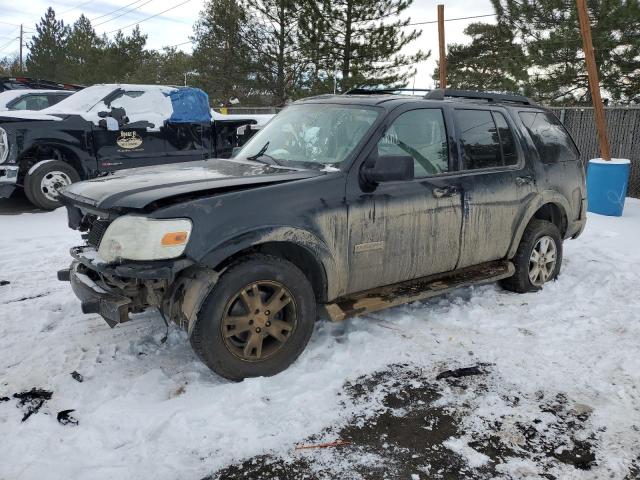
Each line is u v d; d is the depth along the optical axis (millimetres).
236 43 28703
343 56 24562
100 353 3857
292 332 3615
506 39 19078
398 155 3725
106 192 3459
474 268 4898
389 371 3674
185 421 3033
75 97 9445
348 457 2816
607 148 9227
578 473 2711
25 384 3432
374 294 4180
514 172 4875
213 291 3293
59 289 5188
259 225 3379
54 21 51312
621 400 3361
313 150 4160
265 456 2803
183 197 3297
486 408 3266
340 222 3725
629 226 8289
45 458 2727
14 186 8320
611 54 16062
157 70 47688
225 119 10500
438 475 2697
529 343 4113
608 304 4914
